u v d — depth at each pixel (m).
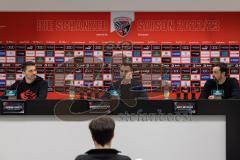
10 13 5.87
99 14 5.90
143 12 5.89
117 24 5.89
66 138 3.36
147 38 5.89
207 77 5.86
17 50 5.88
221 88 4.54
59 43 5.90
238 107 3.31
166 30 5.89
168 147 3.35
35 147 3.36
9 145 3.36
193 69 5.86
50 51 5.89
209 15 5.88
